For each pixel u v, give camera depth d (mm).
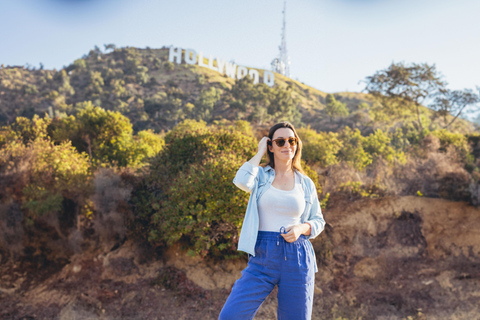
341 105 74688
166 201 8648
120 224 8859
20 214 8906
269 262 2221
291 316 2195
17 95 95688
